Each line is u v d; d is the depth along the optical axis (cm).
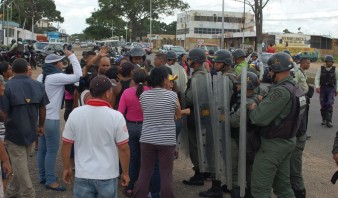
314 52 4788
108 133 382
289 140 446
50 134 589
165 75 496
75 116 385
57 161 743
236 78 532
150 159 498
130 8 7331
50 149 596
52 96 585
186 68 1192
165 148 489
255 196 459
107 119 382
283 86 437
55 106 589
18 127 503
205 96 585
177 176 684
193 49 597
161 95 492
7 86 504
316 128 1123
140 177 504
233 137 536
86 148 382
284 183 469
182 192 608
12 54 2019
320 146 918
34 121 518
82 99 574
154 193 543
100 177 378
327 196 611
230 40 7219
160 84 495
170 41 9369
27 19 8906
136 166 573
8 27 5781
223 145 544
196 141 625
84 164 381
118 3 7300
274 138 443
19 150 511
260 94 541
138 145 566
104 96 389
